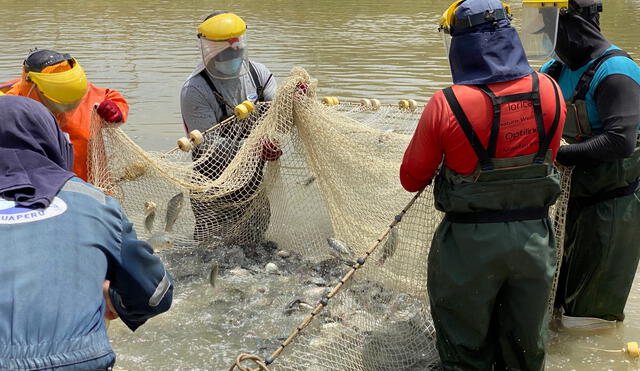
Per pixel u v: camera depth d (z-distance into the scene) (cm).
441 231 373
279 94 538
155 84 1088
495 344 392
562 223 432
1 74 1102
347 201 546
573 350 449
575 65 421
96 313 223
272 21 1734
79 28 1587
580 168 431
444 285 371
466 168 350
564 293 472
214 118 584
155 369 428
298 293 527
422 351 438
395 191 555
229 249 602
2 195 230
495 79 342
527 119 344
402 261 467
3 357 206
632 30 1538
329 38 1470
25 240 222
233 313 496
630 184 427
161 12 1881
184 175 539
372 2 2142
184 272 562
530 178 351
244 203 582
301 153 571
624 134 392
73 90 445
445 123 346
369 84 1069
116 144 516
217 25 553
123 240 245
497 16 346
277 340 455
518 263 355
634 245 436
